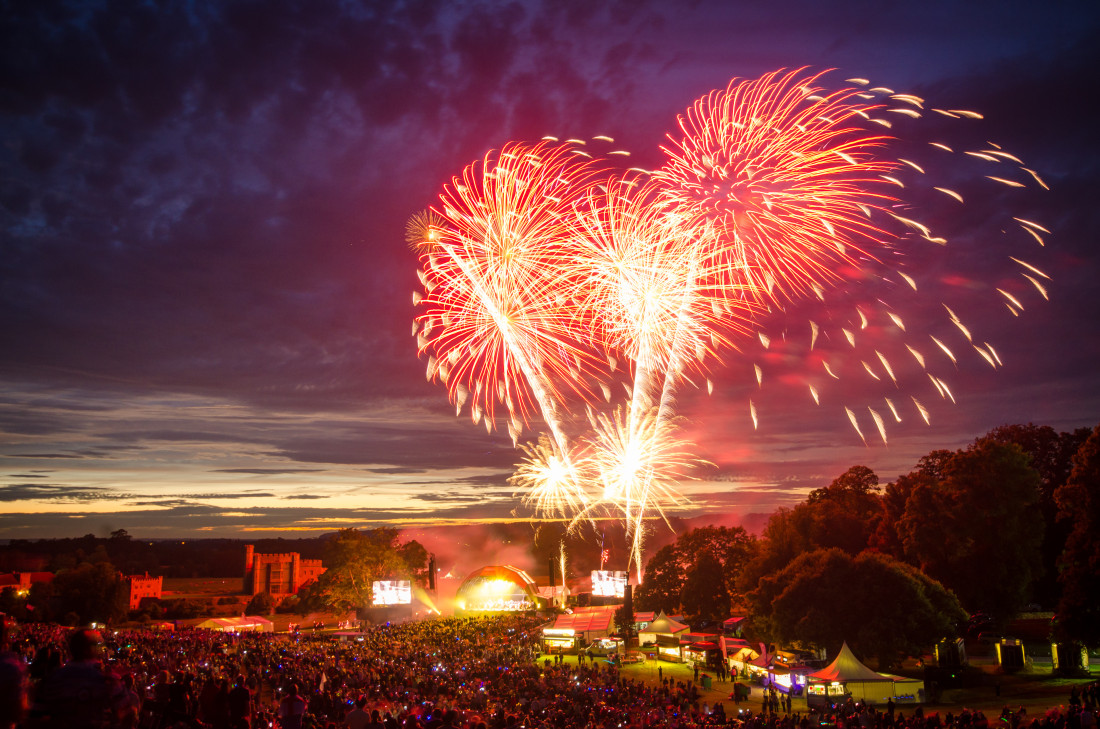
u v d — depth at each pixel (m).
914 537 70.00
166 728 17.78
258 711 25.11
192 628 96.81
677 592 106.75
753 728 38.50
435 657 64.56
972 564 68.62
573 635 84.00
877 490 101.06
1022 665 58.44
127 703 10.03
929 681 51.66
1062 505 54.50
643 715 39.88
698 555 103.31
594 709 40.91
